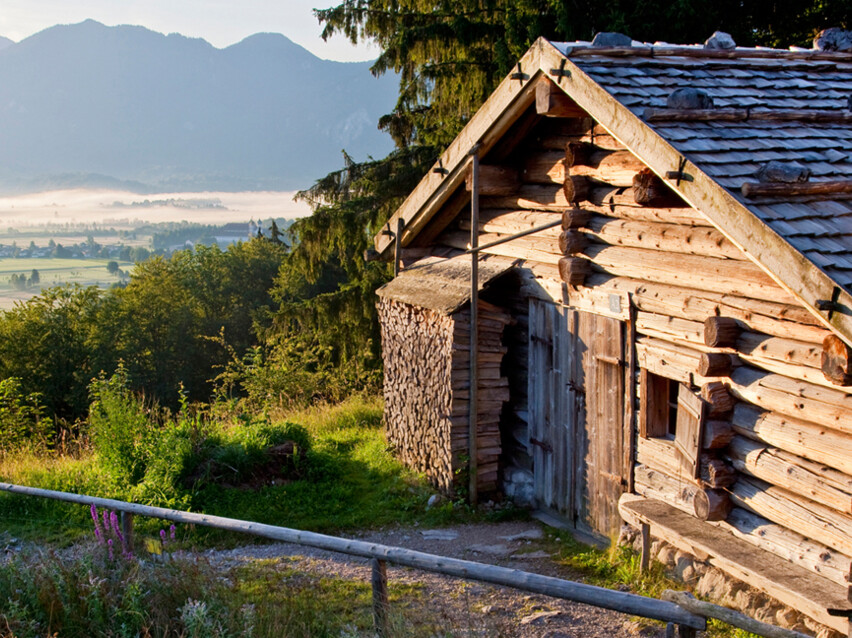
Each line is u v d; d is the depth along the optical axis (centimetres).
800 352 541
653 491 714
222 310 5094
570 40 1523
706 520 624
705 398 616
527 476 937
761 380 582
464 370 942
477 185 889
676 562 671
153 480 918
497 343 947
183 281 5006
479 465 952
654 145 578
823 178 546
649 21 1502
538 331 891
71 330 4169
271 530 576
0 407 2106
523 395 973
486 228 997
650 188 648
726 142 580
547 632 570
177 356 4488
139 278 4647
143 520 848
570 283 804
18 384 2169
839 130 646
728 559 574
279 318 2105
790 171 507
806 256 460
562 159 834
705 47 777
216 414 1359
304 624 536
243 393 4147
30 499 891
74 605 532
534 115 851
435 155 1953
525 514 906
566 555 770
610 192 758
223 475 966
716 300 627
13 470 1041
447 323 944
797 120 645
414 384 1055
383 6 1869
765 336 580
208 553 780
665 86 659
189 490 919
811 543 546
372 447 1180
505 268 917
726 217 516
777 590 529
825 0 1593
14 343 3947
